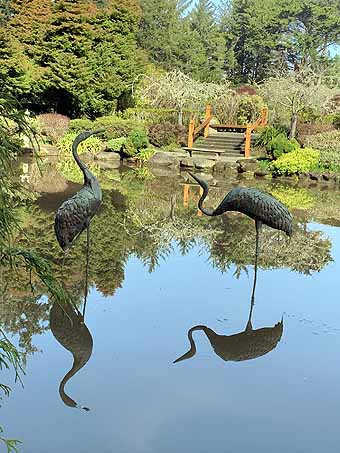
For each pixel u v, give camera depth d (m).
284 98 18.70
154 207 10.77
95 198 5.89
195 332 4.91
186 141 19.25
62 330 4.79
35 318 4.99
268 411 3.74
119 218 9.59
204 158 16.89
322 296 5.95
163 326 4.99
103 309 5.29
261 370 4.28
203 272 6.62
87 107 21.42
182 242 8.07
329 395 3.96
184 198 11.93
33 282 5.84
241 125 20.73
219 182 14.33
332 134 17.05
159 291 5.88
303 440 3.43
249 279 6.43
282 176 15.54
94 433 3.42
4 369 4.11
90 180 5.93
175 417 3.62
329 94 18.80
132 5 22.36
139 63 22.97
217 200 11.78
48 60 20.55
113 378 4.07
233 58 41.81
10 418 3.53
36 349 4.43
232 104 21.53
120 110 22.27
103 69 21.44
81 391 3.88
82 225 5.86
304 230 9.20
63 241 5.77
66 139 18.16
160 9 39.25
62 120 18.95
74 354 4.38
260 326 5.09
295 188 13.85
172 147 18.86
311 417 3.69
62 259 6.73
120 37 21.95
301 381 4.14
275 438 3.44
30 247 7.11
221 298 5.77
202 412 3.69
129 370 4.20
